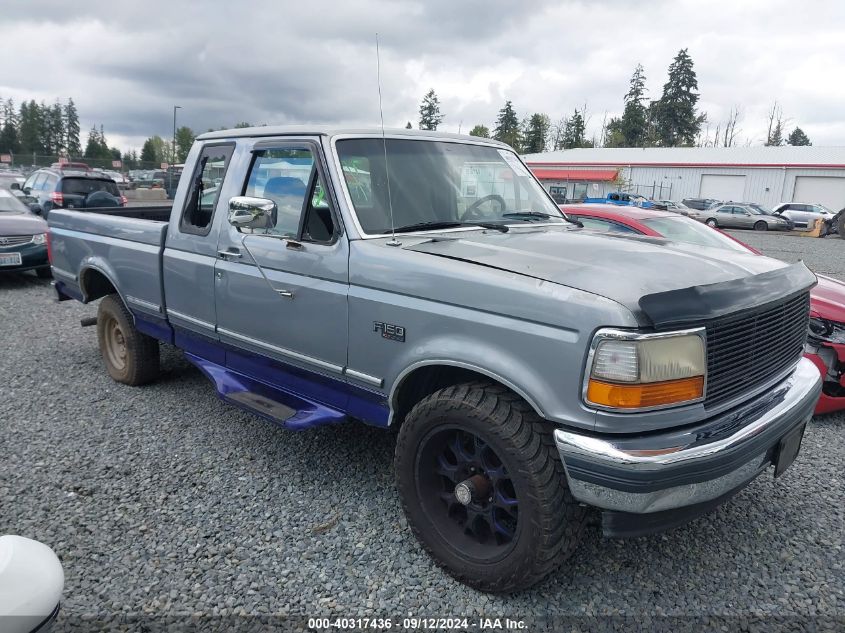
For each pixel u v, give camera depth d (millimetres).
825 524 3488
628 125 86375
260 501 3623
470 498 2818
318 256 3395
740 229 33406
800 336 3334
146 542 3215
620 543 3289
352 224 3289
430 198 3668
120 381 5570
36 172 17594
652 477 2381
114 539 3234
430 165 3809
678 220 6734
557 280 2615
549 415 2525
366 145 3619
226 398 3967
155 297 4695
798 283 3090
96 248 5293
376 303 3105
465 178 3945
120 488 3748
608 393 2389
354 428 4676
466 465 2916
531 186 4465
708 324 2533
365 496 3689
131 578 2939
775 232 32562
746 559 3166
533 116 79438
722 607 2820
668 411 2469
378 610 2758
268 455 4203
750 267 3057
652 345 2391
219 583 2916
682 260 2957
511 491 2816
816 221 30828
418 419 2930
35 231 10352
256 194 3859
